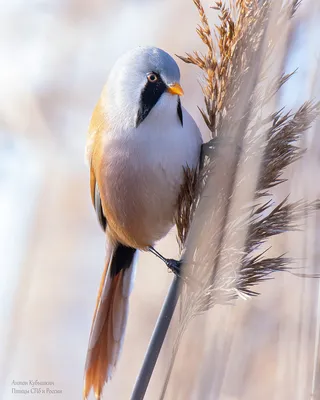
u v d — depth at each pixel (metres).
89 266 2.85
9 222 2.84
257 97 2.69
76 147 2.85
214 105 2.69
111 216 2.76
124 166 2.74
